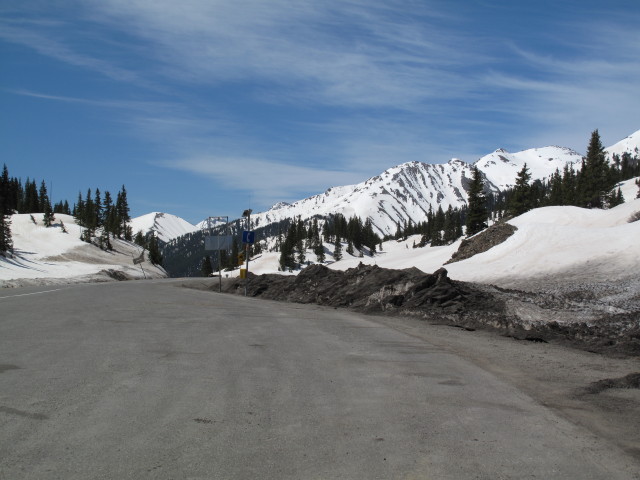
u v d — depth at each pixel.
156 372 7.76
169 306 19.05
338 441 4.97
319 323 14.60
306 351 9.88
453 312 16.09
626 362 9.36
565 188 96.75
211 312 17.16
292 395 6.61
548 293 19.72
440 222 164.62
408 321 15.71
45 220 117.19
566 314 15.12
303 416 5.73
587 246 29.39
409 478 4.16
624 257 24.67
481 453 4.74
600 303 16.50
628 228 29.98
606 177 87.94
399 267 54.50
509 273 28.78
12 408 5.82
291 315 16.84
